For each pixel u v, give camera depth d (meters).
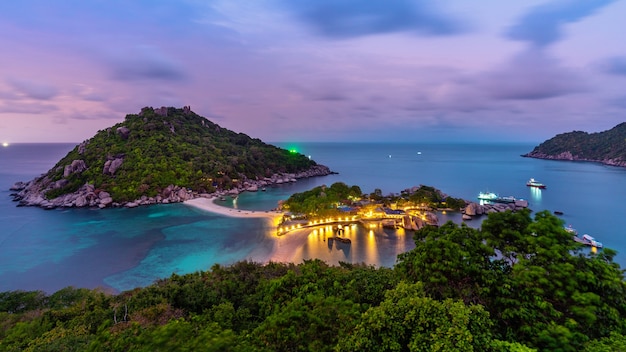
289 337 13.86
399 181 169.88
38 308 29.75
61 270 55.09
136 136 145.62
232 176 144.88
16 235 73.94
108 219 88.56
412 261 17.28
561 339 11.47
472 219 85.94
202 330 13.66
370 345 11.79
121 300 27.66
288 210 93.50
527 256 15.15
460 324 10.88
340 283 22.08
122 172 119.12
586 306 11.98
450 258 15.19
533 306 12.90
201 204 108.00
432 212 93.44
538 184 138.12
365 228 77.62
